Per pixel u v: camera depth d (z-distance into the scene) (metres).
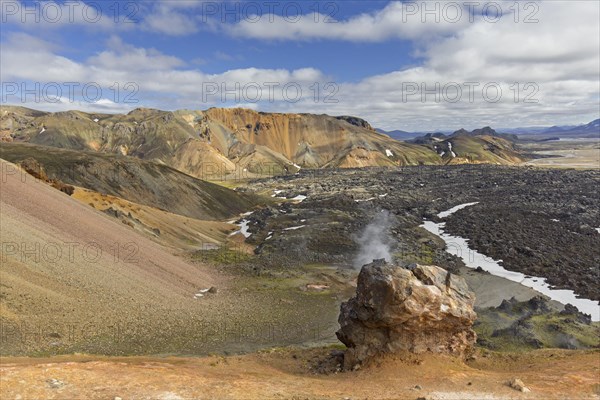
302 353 46.44
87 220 91.75
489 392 28.77
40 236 70.00
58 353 44.22
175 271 88.56
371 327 37.59
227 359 42.91
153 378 28.80
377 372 34.50
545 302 80.38
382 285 36.00
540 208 190.00
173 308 66.88
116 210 121.12
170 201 194.25
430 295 36.25
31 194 87.81
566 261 117.44
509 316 73.25
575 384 30.80
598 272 106.81
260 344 57.16
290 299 84.25
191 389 27.19
